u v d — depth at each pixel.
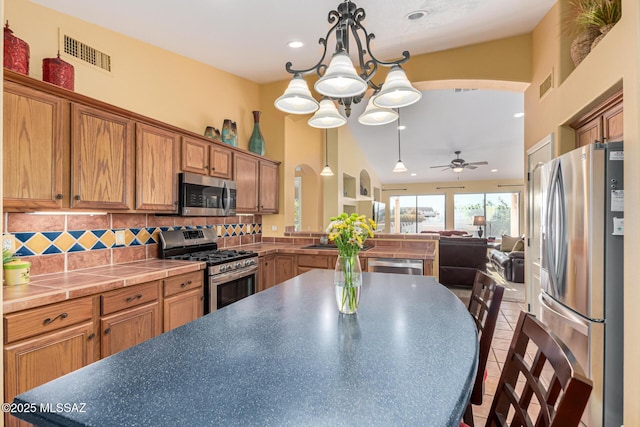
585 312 1.95
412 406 0.76
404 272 3.57
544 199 2.53
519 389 2.42
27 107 1.85
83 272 2.33
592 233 1.91
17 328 1.59
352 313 1.45
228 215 3.50
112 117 2.35
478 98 5.62
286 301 1.66
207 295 2.84
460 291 5.45
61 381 0.87
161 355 1.03
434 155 8.49
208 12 2.69
